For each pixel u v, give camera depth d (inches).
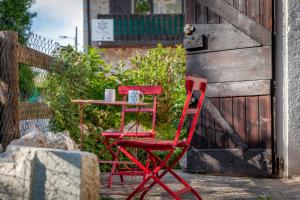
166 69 401.1
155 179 176.4
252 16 269.0
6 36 219.0
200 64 282.5
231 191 224.8
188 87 167.3
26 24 515.5
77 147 256.2
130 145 175.3
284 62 266.4
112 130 322.0
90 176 160.7
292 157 264.2
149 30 668.1
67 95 284.4
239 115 271.9
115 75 371.2
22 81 245.0
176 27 666.2
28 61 236.2
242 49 270.7
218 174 277.1
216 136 277.3
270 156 263.7
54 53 279.0
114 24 669.9
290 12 265.4
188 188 185.3
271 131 264.2
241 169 270.1
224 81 275.4
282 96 266.7
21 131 230.8
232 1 273.7
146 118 373.7
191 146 283.9
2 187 161.2
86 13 677.9
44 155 159.3
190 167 283.6
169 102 381.4
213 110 277.9
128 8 684.1
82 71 309.7
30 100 251.3
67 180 156.6
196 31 283.1
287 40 265.6
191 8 284.5
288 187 236.2
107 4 682.8
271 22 264.1
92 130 299.0
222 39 275.9
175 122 367.6
